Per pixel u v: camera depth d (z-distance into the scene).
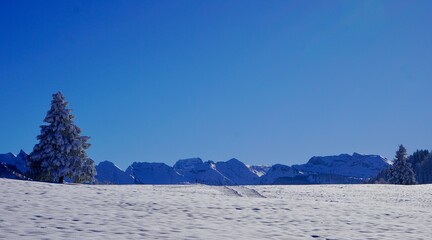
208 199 25.23
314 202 26.27
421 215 21.70
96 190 28.08
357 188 48.22
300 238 14.47
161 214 18.06
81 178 53.25
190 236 13.69
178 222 16.27
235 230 15.30
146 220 16.25
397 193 41.75
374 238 14.99
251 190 41.34
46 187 27.62
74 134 53.09
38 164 51.31
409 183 76.81
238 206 22.16
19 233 12.45
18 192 22.91
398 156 78.31
